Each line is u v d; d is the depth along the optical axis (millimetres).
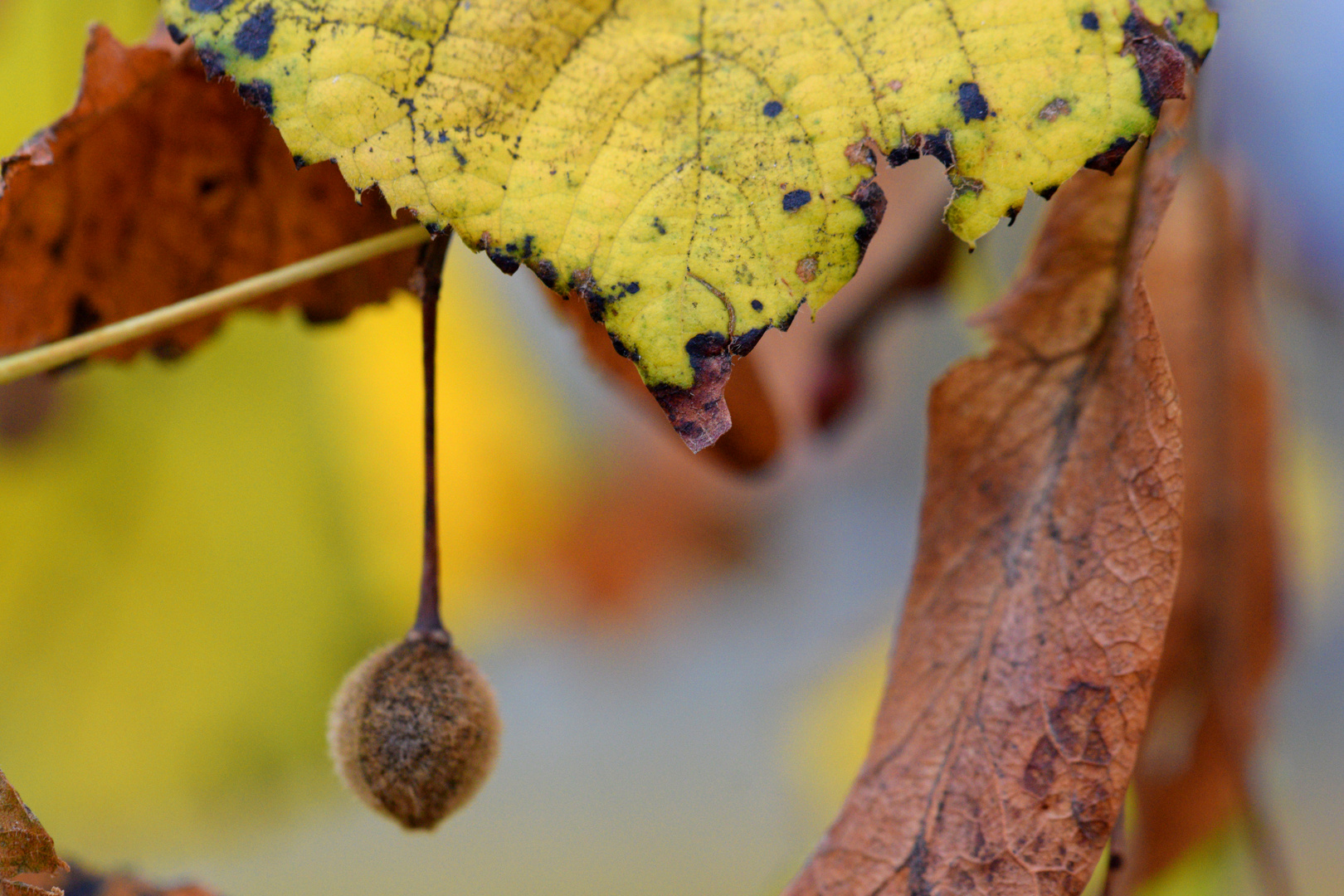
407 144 237
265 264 264
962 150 237
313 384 424
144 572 415
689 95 237
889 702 247
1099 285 248
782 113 237
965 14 239
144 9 333
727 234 236
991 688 245
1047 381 248
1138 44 239
